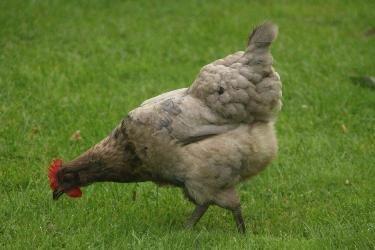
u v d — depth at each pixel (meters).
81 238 8.40
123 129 8.40
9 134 11.62
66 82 13.96
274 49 16.45
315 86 14.30
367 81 14.38
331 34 17.61
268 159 8.27
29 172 10.44
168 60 15.63
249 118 8.12
